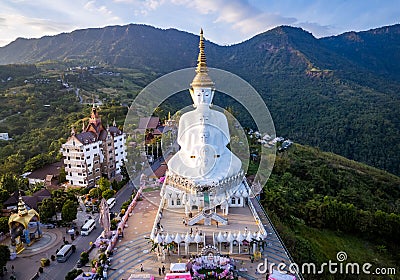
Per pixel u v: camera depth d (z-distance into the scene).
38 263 40.41
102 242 41.78
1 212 53.12
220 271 33.03
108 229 43.75
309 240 50.31
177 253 36.34
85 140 68.62
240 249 36.56
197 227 36.97
